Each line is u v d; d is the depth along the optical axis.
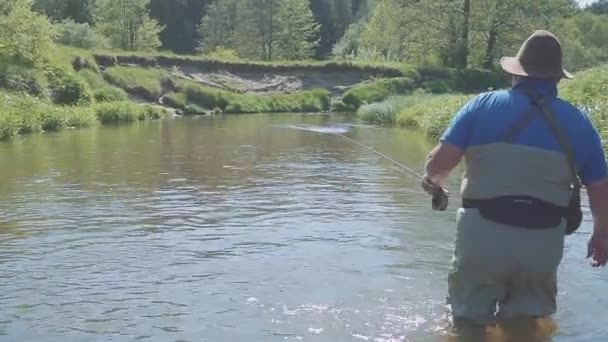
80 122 24.91
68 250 6.27
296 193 9.33
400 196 9.04
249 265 5.72
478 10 50.00
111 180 10.57
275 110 39.84
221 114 36.62
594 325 4.25
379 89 42.44
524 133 3.97
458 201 8.57
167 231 7.02
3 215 7.86
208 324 4.37
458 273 4.20
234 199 8.86
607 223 4.06
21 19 30.45
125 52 41.03
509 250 3.98
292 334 4.18
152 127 24.50
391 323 4.33
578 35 81.88
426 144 17.05
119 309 4.68
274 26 68.12
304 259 5.90
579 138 3.98
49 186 9.97
